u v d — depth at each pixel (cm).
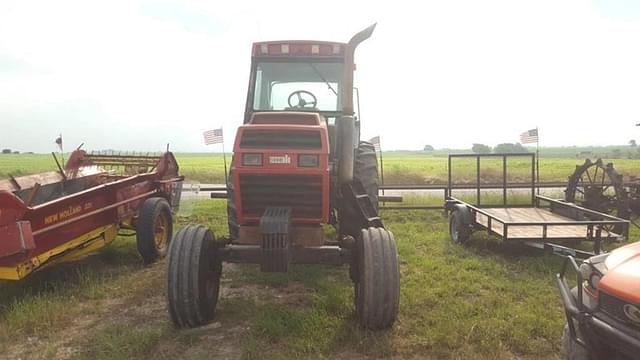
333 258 488
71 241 592
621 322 261
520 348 422
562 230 775
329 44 658
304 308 528
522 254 756
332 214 638
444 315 492
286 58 661
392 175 2598
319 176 462
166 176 871
